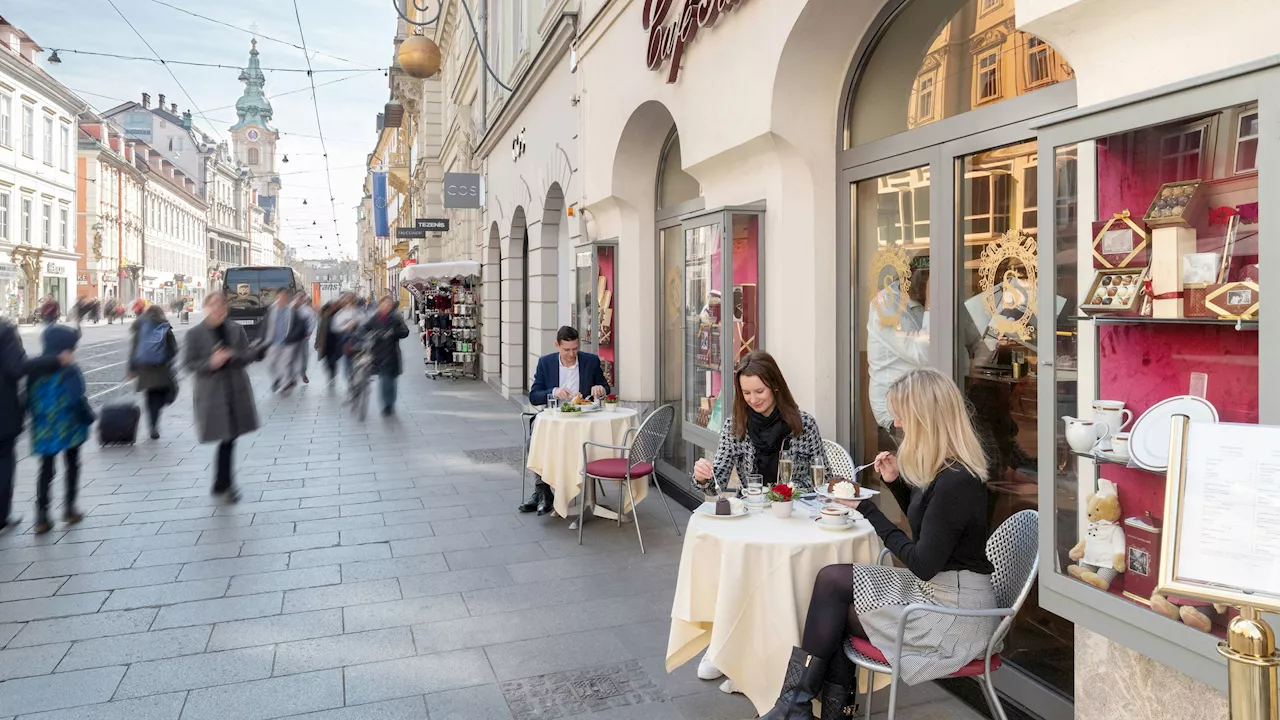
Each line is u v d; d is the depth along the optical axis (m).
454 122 20.47
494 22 14.35
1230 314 2.01
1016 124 3.41
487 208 15.67
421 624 4.16
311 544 5.52
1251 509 1.39
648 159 7.72
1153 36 2.35
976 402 3.74
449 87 22.33
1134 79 2.43
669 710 3.31
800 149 4.76
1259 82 1.88
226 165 90.94
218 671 3.62
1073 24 2.54
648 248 7.87
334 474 7.76
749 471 3.95
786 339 4.95
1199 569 1.41
